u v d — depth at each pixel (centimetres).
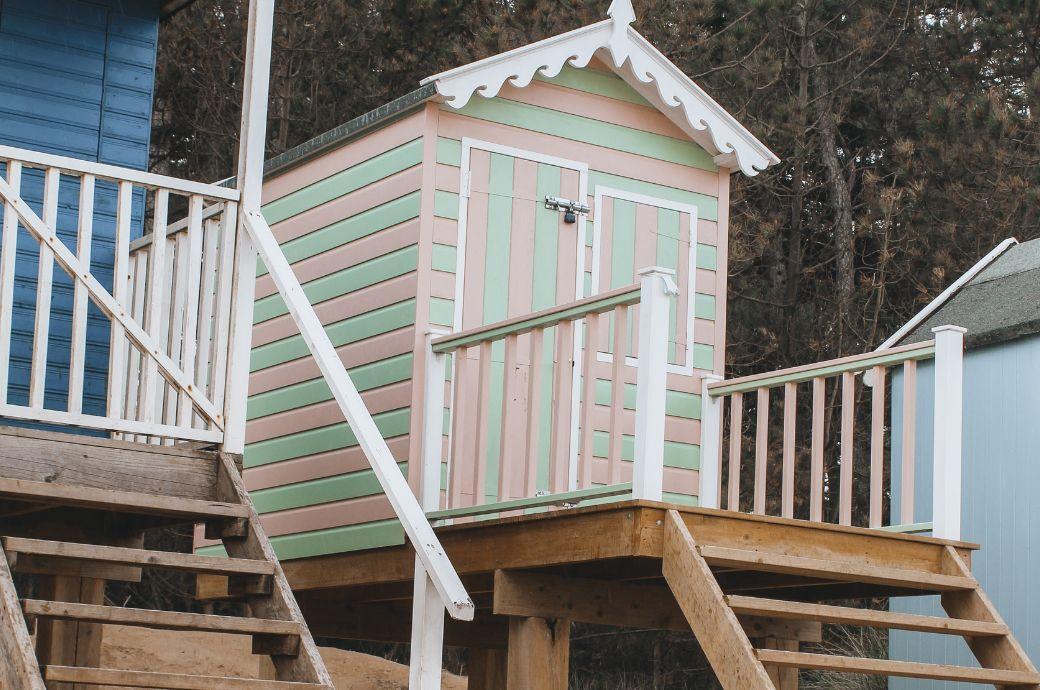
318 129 1848
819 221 1877
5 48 762
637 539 560
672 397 815
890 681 967
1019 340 915
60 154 772
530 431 651
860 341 1702
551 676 643
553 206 790
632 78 822
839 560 605
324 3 1819
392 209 773
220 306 605
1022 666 567
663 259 828
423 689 495
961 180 1653
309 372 826
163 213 597
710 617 527
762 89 1720
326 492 792
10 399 733
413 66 1806
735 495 738
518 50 762
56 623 678
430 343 727
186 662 1146
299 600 849
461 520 728
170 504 534
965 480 938
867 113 1859
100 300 577
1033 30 1728
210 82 1825
